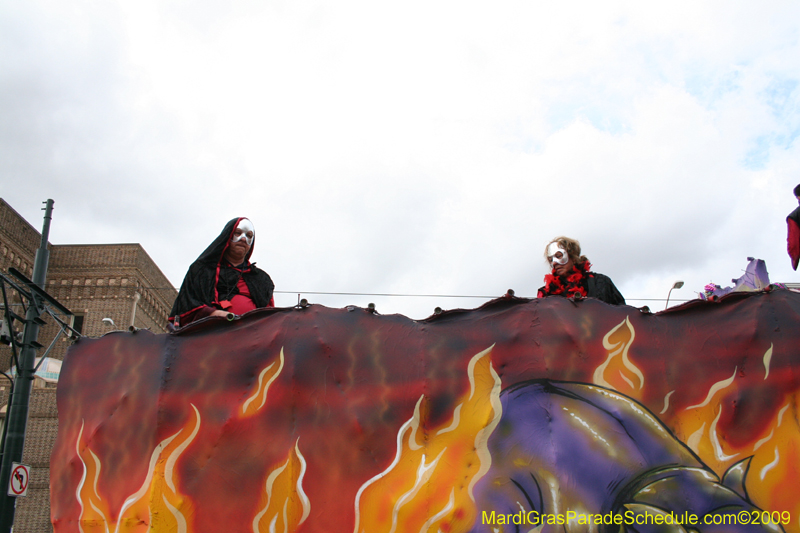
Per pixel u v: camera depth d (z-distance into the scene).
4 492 9.74
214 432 3.67
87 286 23.55
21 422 10.27
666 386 3.71
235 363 3.81
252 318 3.93
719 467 3.55
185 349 3.88
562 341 3.79
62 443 3.86
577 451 3.56
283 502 3.52
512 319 3.86
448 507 3.47
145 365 3.88
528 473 3.53
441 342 3.81
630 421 3.63
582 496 3.48
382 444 3.61
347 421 3.65
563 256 4.63
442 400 3.69
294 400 3.71
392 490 3.52
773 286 3.98
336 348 3.79
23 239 22.80
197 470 3.60
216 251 4.67
